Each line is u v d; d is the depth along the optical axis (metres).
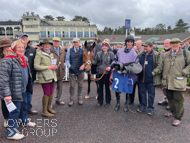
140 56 4.05
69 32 40.97
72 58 4.46
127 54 4.04
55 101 4.94
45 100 3.75
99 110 4.21
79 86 4.64
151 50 3.90
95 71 5.01
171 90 3.65
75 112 4.08
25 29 38.62
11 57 2.69
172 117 3.79
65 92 5.94
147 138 2.88
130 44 3.99
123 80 4.00
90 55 4.35
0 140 2.81
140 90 4.12
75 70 4.50
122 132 3.09
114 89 4.08
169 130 3.17
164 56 3.73
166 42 4.57
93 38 41.28
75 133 3.05
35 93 5.76
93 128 3.24
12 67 2.69
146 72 3.90
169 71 3.52
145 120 3.63
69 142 2.75
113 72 4.15
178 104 3.39
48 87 3.78
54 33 40.22
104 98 5.32
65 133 3.05
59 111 4.14
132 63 3.93
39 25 39.12
